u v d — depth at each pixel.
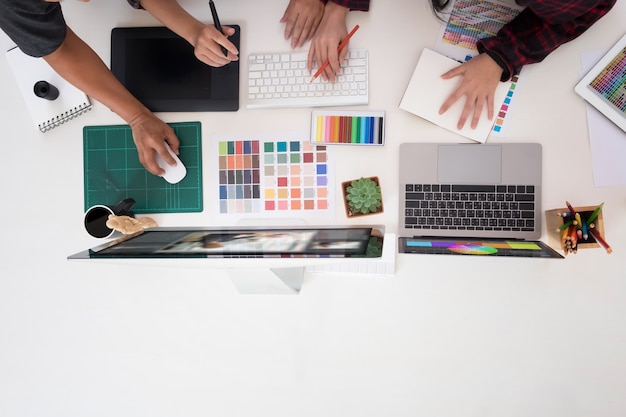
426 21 1.35
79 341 1.48
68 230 1.47
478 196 1.33
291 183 1.40
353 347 1.40
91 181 1.46
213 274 1.43
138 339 1.46
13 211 1.49
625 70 1.28
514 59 1.26
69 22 1.44
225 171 1.41
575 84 1.31
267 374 1.43
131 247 1.07
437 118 1.33
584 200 1.31
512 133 1.33
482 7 1.33
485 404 1.35
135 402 1.47
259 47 1.40
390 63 1.36
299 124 1.39
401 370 1.38
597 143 1.30
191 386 1.46
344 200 1.38
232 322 1.43
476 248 1.21
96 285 1.47
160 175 1.41
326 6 1.35
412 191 1.35
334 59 1.32
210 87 1.41
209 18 1.42
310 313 1.40
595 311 1.31
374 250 0.96
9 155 1.48
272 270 1.28
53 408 1.50
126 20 1.43
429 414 1.38
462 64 1.30
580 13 1.17
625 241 1.30
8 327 1.50
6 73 1.48
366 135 1.36
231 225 1.42
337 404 1.41
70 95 1.44
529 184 1.31
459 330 1.36
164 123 1.40
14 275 1.49
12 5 1.00
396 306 1.38
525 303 1.33
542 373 1.33
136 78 1.42
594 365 1.31
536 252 1.17
